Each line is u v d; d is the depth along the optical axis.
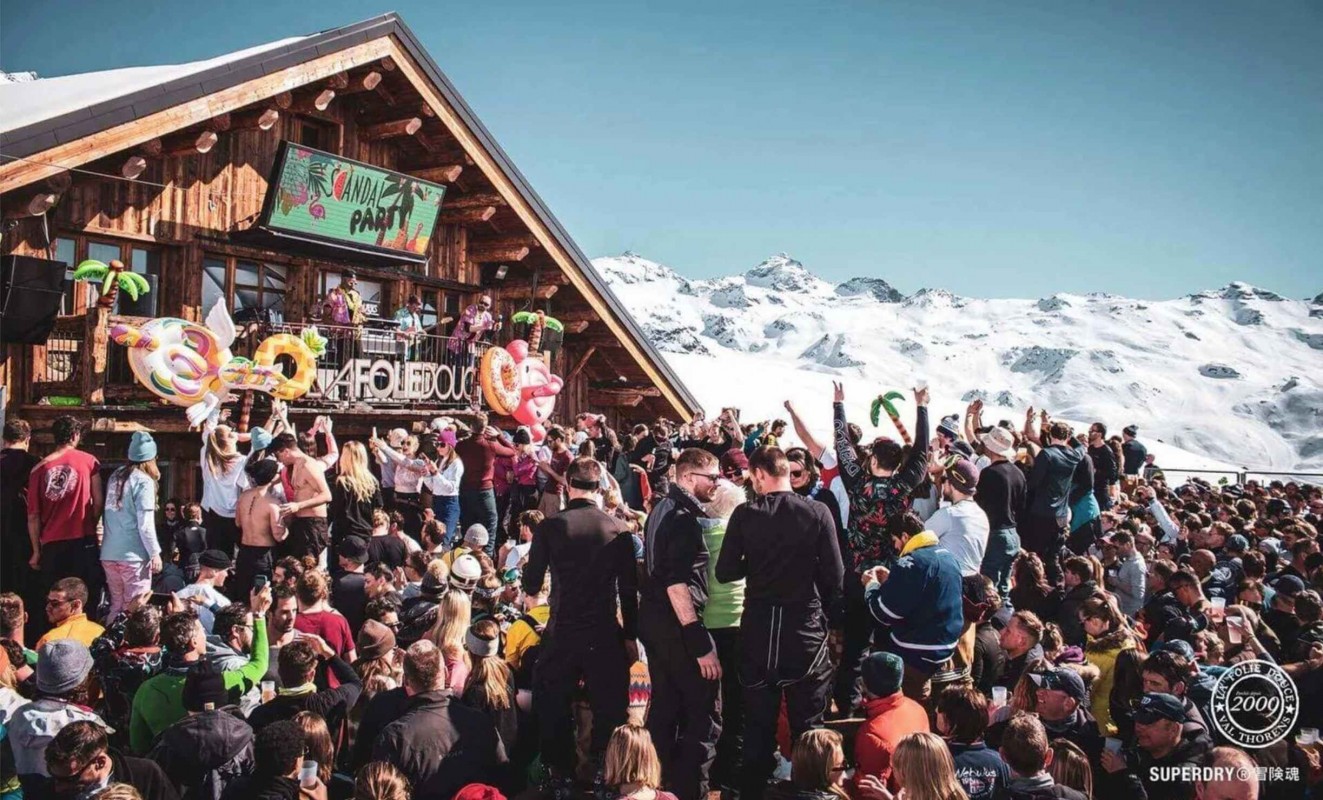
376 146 15.88
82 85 13.53
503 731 5.73
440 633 5.92
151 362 10.80
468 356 16.30
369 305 16.05
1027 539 10.70
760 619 5.64
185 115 11.45
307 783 4.69
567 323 19.19
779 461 5.70
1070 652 6.83
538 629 6.78
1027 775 4.72
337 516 10.21
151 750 5.23
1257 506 16.19
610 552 5.80
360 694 5.97
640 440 14.70
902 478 7.46
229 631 5.97
